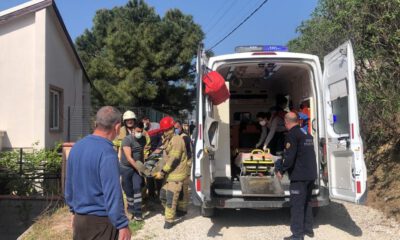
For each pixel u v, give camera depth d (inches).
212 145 262.1
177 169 283.9
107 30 1166.3
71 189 151.6
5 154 458.0
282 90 378.9
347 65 251.3
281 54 285.0
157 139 372.5
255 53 284.5
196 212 328.5
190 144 323.3
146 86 1030.4
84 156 145.3
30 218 394.3
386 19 289.9
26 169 441.1
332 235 259.3
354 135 245.4
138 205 294.2
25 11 507.2
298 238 243.9
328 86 280.4
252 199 270.8
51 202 365.1
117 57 1061.1
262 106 397.4
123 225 139.0
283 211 327.0
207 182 259.3
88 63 1222.9
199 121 259.1
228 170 292.8
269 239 255.4
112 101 1024.2
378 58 304.5
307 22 454.9
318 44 421.4
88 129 674.2
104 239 143.0
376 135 389.4
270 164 301.4
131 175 295.0
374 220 285.1
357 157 243.6
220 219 304.3
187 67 1119.6
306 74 305.9
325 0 352.5
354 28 313.4
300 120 298.4
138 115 757.3
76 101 665.0
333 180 270.7
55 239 260.4
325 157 278.1
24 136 511.5
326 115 278.8
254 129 350.9
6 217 398.6
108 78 1079.6
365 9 299.3
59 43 579.8
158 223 295.3
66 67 617.6
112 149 147.2
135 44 1037.8
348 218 294.0
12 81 515.8
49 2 511.5
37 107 508.1
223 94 267.0
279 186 273.0
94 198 143.3
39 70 510.0
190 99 1155.9
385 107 317.4
